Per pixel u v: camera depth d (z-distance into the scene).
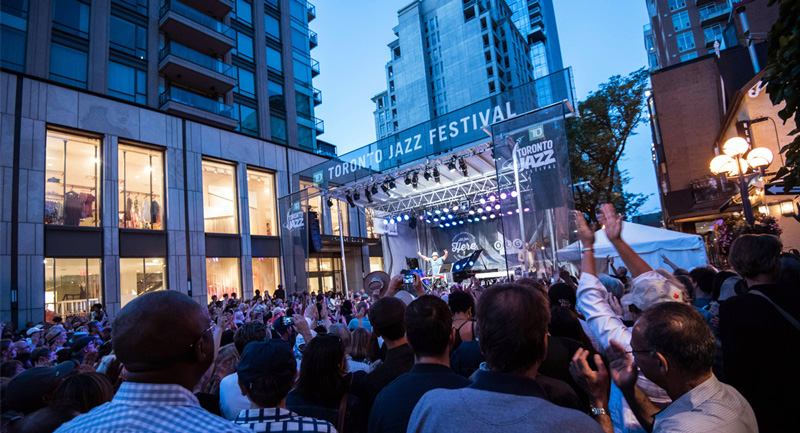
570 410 1.24
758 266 2.31
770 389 2.10
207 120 21.59
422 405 1.41
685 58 46.31
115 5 19.48
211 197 20.14
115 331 1.31
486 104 11.92
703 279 4.06
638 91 25.09
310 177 17.59
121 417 1.18
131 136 17.38
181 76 21.31
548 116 10.70
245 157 21.70
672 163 23.41
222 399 2.85
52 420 2.03
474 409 1.27
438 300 2.20
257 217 22.17
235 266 20.58
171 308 1.33
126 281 16.69
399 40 74.62
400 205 24.00
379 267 28.92
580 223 2.37
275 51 27.12
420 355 2.13
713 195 21.66
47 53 16.88
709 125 22.91
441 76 69.12
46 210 15.02
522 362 1.42
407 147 13.71
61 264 15.06
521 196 10.96
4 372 3.56
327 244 24.75
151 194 17.97
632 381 1.63
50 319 14.53
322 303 5.38
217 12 23.47
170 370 1.29
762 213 13.12
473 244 30.38
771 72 3.38
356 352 3.86
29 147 14.58
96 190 16.41
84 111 16.17
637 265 2.25
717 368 2.68
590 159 27.05
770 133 14.40
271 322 8.95
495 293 1.52
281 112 26.58
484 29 66.81
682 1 47.25
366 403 2.67
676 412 1.48
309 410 2.53
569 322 2.63
